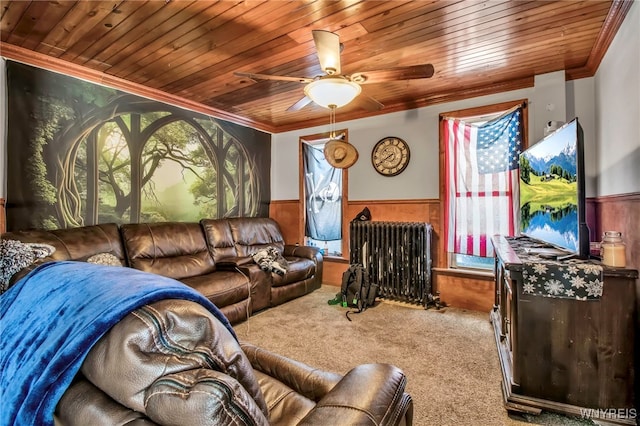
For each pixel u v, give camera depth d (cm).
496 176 352
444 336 285
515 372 181
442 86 351
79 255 269
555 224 207
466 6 208
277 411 107
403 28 233
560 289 172
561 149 198
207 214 427
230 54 276
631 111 198
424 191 402
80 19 221
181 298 70
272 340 278
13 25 228
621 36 217
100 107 319
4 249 226
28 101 271
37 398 62
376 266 407
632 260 195
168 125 381
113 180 330
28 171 271
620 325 165
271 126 529
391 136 426
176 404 56
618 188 224
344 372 224
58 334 67
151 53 273
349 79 226
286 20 223
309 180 506
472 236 365
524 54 275
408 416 95
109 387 61
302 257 445
